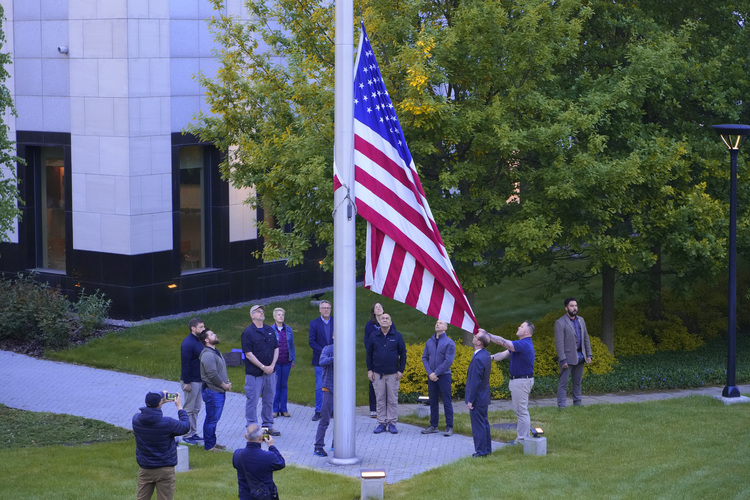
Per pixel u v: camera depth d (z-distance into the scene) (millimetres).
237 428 13953
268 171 16938
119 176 21281
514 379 12570
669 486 10039
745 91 19469
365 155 11820
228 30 18141
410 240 11891
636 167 15906
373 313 13781
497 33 15812
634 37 19000
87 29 21406
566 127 15516
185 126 22359
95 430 13633
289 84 18016
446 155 16969
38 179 23391
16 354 18938
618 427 13609
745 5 19422
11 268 23562
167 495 9250
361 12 15547
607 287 20000
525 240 15750
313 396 15992
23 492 10109
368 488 9914
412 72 14367
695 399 15922
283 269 25625
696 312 23438
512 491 10008
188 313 22594
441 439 13312
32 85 22422
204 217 23766
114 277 21609
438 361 13469
